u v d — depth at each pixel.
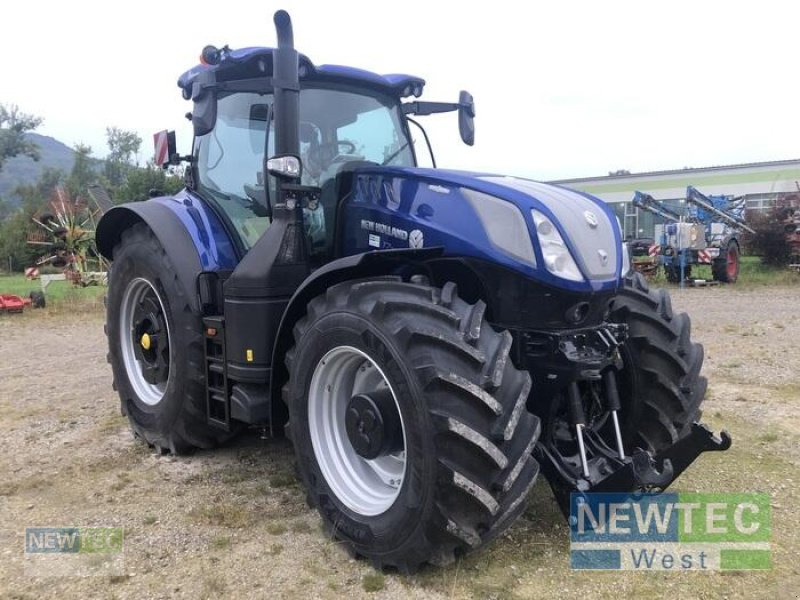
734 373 5.89
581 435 2.86
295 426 3.04
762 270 18.39
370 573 2.68
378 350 2.57
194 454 4.12
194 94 3.33
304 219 3.54
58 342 8.55
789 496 3.32
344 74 3.82
